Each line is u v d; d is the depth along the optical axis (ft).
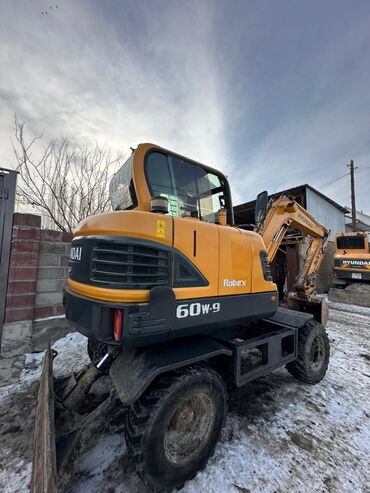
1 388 8.20
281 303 21.20
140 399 4.96
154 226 5.18
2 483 4.97
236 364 6.55
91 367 6.79
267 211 10.77
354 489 5.02
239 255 6.95
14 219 10.16
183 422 5.50
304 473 5.37
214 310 6.09
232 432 6.56
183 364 5.30
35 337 10.86
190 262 5.70
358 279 26.58
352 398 8.37
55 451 4.20
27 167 17.57
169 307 5.18
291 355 8.47
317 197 34.83
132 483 5.08
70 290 6.20
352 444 6.26
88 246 5.48
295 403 7.97
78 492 4.84
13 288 10.12
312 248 14.02
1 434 6.25
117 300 4.76
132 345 4.83
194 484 5.10
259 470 5.41
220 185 8.66
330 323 18.12
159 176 6.68
